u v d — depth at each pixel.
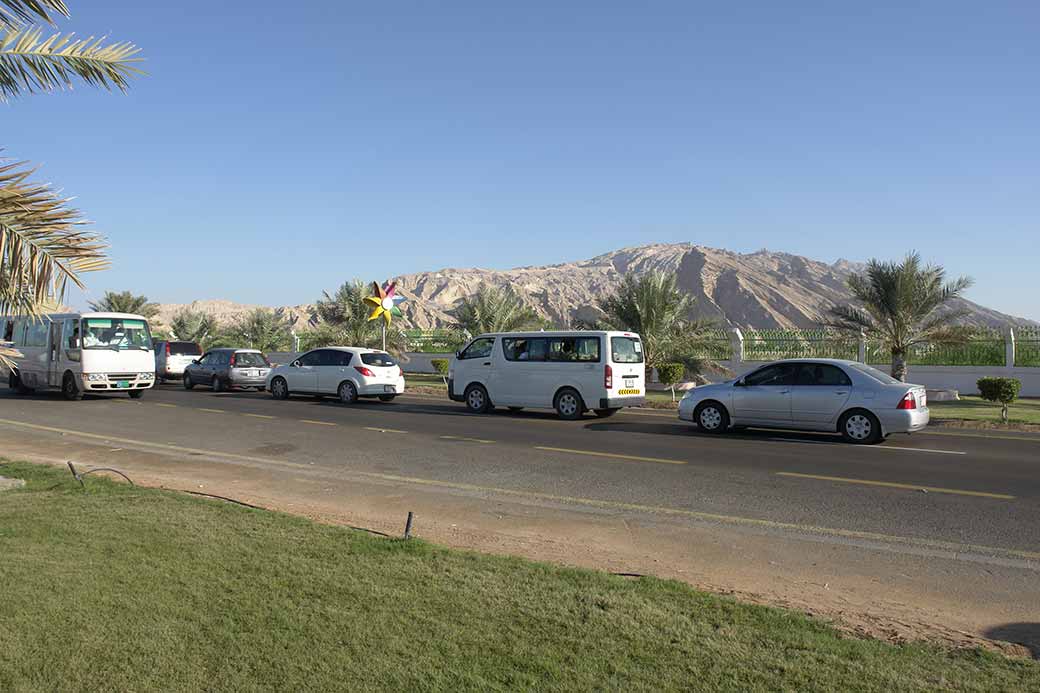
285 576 5.16
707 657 3.98
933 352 25.95
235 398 23.80
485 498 8.94
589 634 4.25
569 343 18.05
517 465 11.21
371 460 11.71
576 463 11.36
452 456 12.05
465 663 3.88
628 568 6.06
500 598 4.80
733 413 14.59
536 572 5.38
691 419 15.10
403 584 5.04
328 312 39.50
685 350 27.64
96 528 6.37
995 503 8.62
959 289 23.75
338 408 20.42
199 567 5.33
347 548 5.86
